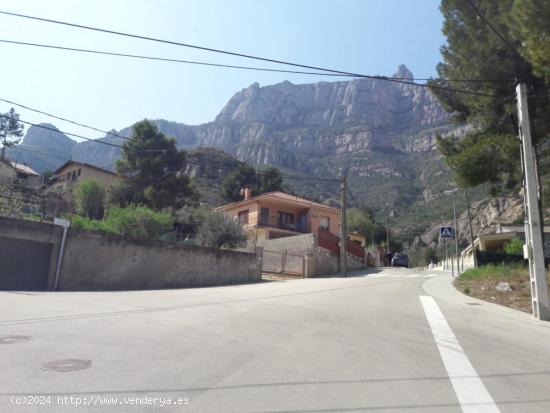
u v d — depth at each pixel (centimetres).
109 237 1853
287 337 696
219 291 1641
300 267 2952
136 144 4234
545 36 1251
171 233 2911
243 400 409
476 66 1766
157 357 548
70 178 4694
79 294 1441
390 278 2473
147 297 1345
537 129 1659
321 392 438
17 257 1655
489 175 1750
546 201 1755
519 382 494
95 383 442
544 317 974
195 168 6906
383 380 484
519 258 2622
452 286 1777
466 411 401
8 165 4569
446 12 1923
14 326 729
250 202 4416
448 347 659
